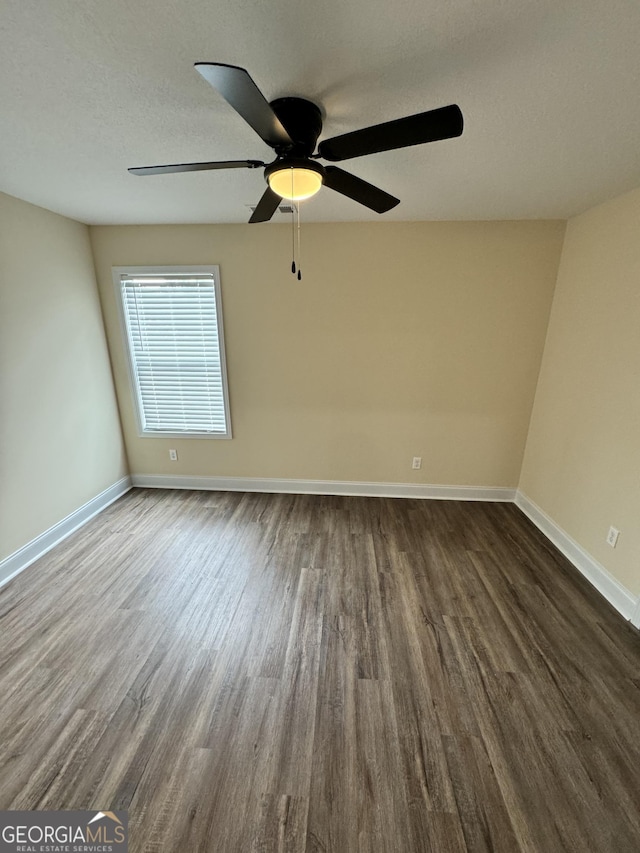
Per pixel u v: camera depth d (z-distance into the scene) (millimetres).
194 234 3068
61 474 2883
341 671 1771
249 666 1797
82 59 1164
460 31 1050
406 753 1434
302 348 3271
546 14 986
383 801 1291
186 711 1586
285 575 2463
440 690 1682
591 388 2506
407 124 1123
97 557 2656
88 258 3104
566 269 2814
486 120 1495
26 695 1647
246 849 1172
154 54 1146
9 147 1737
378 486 3584
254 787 1327
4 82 1269
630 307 2180
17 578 2428
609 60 1147
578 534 2590
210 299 3225
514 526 3082
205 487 3740
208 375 3439
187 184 2182
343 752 1435
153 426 3639
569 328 2762
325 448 3533
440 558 2648
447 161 1852
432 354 3195
